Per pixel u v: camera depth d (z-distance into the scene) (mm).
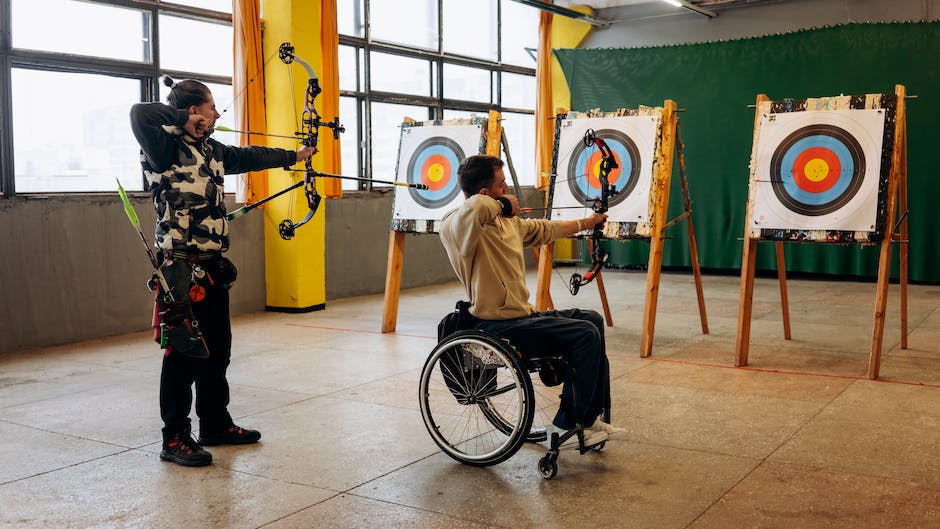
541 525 2279
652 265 4574
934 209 7648
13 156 4848
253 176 6008
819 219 4184
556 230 2990
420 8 7969
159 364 4477
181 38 5793
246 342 5059
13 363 4504
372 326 5648
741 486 2559
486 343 2631
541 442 3016
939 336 5070
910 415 3338
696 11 8633
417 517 2348
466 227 2684
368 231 7371
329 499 2490
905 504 2395
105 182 5387
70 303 5098
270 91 6086
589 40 9617
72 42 5109
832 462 2775
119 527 2293
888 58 7793
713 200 8758
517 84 9586
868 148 4121
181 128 2760
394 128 7773
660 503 2428
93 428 3264
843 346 4801
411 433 3154
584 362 2615
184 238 2748
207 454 2820
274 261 6270
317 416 3398
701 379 4016
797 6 8375
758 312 6109
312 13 6086
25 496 2529
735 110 8578
